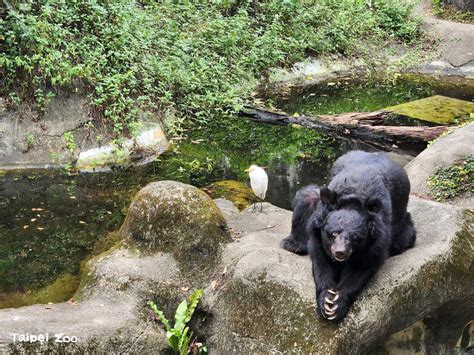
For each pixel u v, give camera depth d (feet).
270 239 20.24
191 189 20.31
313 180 30.58
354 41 55.36
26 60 32.27
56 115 32.01
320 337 15.33
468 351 18.86
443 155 26.86
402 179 17.57
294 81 48.52
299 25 52.47
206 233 19.61
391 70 54.44
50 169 30.81
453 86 50.55
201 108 39.19
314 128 38.32
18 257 22.76
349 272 15.62
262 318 16.65
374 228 15.05
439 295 16.97
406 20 61.16
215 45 44.39
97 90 32.78
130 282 18.74
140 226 19.94
